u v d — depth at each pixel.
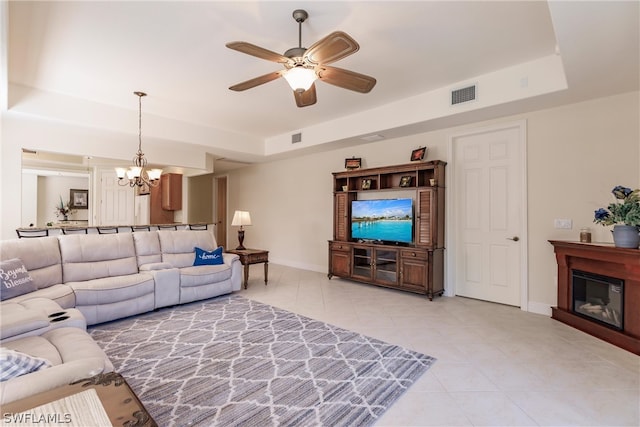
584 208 3.33
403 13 2.36
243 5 2.27
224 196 8.88
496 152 4.03
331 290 4.70
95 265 3.60
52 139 4.23
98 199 6.46
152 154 5.30
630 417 1.81
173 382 2.18
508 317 3.50
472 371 2.33
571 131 3.40
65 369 1.43
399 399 1.99
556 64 3.04
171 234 4.46
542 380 2.20
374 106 4.47
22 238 3.48
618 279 2.78
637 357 2.53
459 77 3.54
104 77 3.47
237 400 1.97
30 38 2.68
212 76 3.46
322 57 2.13
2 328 1.87
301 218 6.55
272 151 6.19
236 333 3.05
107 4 2.25
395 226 4.65
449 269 4.38
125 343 2.82
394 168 4.64
